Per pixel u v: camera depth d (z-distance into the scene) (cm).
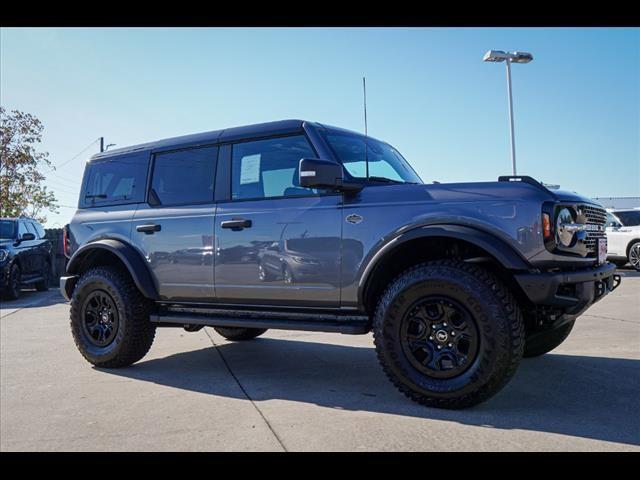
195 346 629
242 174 477
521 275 350
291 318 438
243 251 455
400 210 390
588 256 401
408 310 373
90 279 526
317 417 357
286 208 438
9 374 495
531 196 359
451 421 343
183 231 491
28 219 1388
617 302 895
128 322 503
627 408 367
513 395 398
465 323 356
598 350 549
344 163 436
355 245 401
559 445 302
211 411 375
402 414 360
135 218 527
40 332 741
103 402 402
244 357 562
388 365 379
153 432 334
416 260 412
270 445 308
